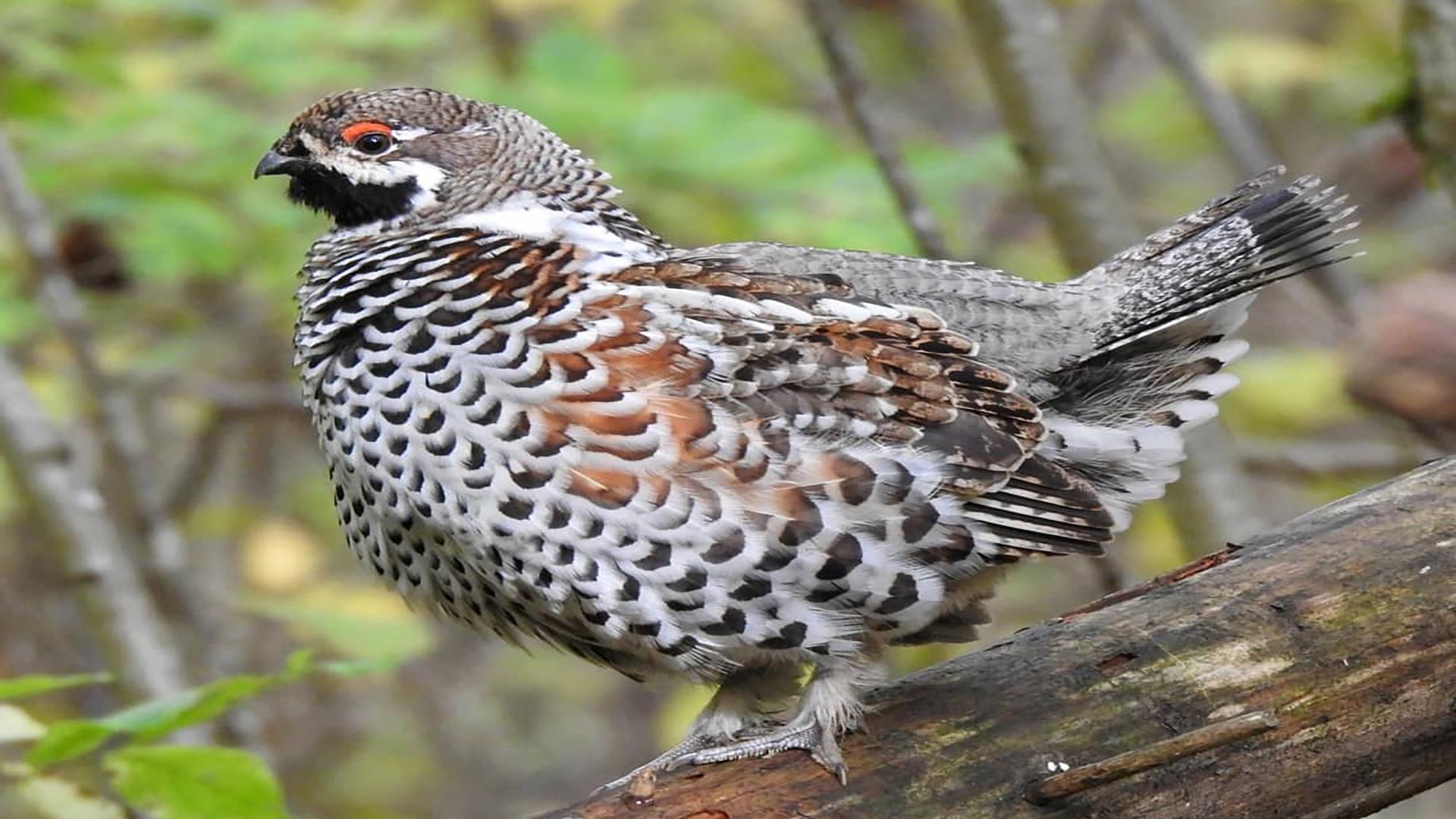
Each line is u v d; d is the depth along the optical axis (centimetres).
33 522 1049
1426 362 720
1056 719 622
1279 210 798
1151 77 1905
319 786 1608
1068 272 1123
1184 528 1105
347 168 754
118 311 1406
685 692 1431
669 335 652
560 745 1838
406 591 733
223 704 712
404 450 668
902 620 672
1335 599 656
